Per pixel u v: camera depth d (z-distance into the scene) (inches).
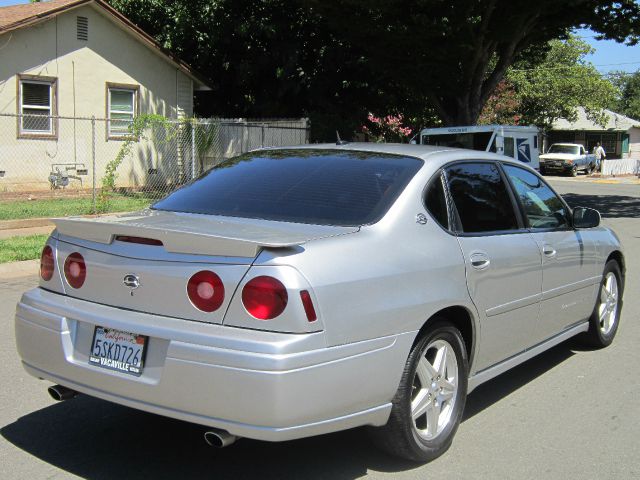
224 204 162.2
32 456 150.3
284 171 171.0
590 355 237.5
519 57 944.9
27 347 146.8
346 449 156.2
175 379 123.4
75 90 720.3
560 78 1764.3
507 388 202.8
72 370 137.9
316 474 144.0
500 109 1535.4
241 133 783.1
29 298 149.5
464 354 158.7
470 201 170.7
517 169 198.7
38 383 196.7
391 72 807.7
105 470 144.4
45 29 687.7
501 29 741.3
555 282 197.3
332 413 125.3
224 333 121.8
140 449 155.2
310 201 154.9
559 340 209.6
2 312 273.0
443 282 149.2
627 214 754.2
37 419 171.5
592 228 231.8
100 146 746.8
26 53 676.7
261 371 117.0
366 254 135.9
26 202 624.4
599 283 231.3
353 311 128.3
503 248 171.9
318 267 126.2
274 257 123.8
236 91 974.4
